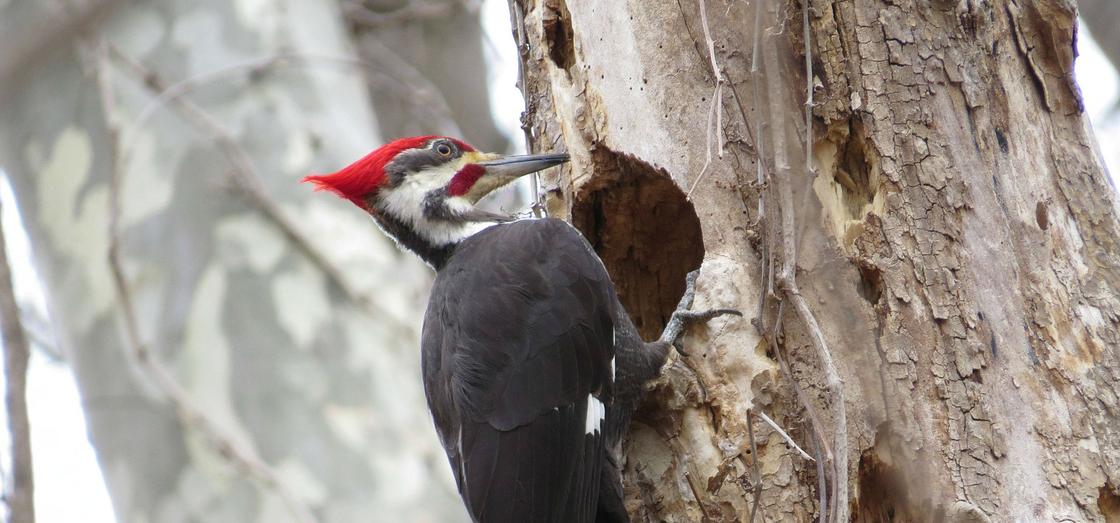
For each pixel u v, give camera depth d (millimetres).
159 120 14922
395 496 13688
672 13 10328
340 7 19000
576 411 9961
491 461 9727
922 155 9570
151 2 15609
